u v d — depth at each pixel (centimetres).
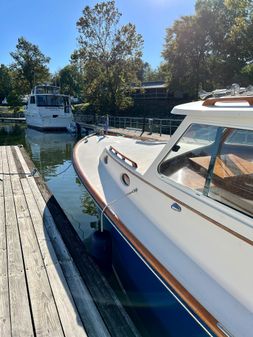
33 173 581
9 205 409
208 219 173
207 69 2198
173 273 186
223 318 150
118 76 2402
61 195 636
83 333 190
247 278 149
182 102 2567
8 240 308
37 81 3916
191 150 198
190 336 175
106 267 296
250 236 148
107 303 217
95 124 1922
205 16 2112
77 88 4672
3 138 1764
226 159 174
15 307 211
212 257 170
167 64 2400
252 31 1925
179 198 197
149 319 222
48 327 194
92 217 514
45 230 331
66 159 1102
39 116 1945
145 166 291
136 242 224
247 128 161
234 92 230
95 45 2364
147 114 2716
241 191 163
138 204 251
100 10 2300
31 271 253
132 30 2342
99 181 338
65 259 272
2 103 4841
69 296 222
